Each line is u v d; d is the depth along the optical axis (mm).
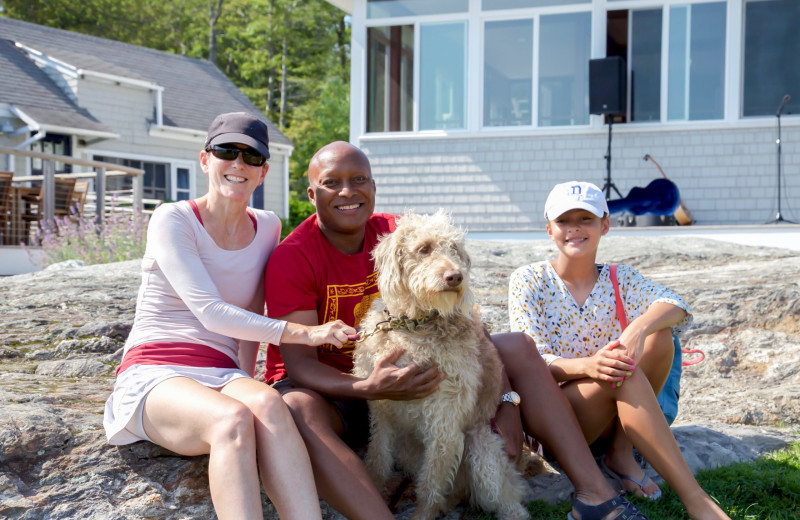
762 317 5504
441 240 3041
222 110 23047
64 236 10547
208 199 3234
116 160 19516
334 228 3281
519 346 3266
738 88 11148
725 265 7129
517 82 12039
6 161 17750
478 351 3074
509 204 12109
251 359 3404
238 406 2633
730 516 3193
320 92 42375
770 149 11047
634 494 3387
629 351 3174
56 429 3125
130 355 3043
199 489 2998
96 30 37625
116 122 19578
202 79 24688
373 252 3188
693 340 5324
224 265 3184
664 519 3174
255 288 3287
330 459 2777
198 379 2928
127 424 2926
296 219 24656
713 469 3656
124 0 39031
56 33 22516
